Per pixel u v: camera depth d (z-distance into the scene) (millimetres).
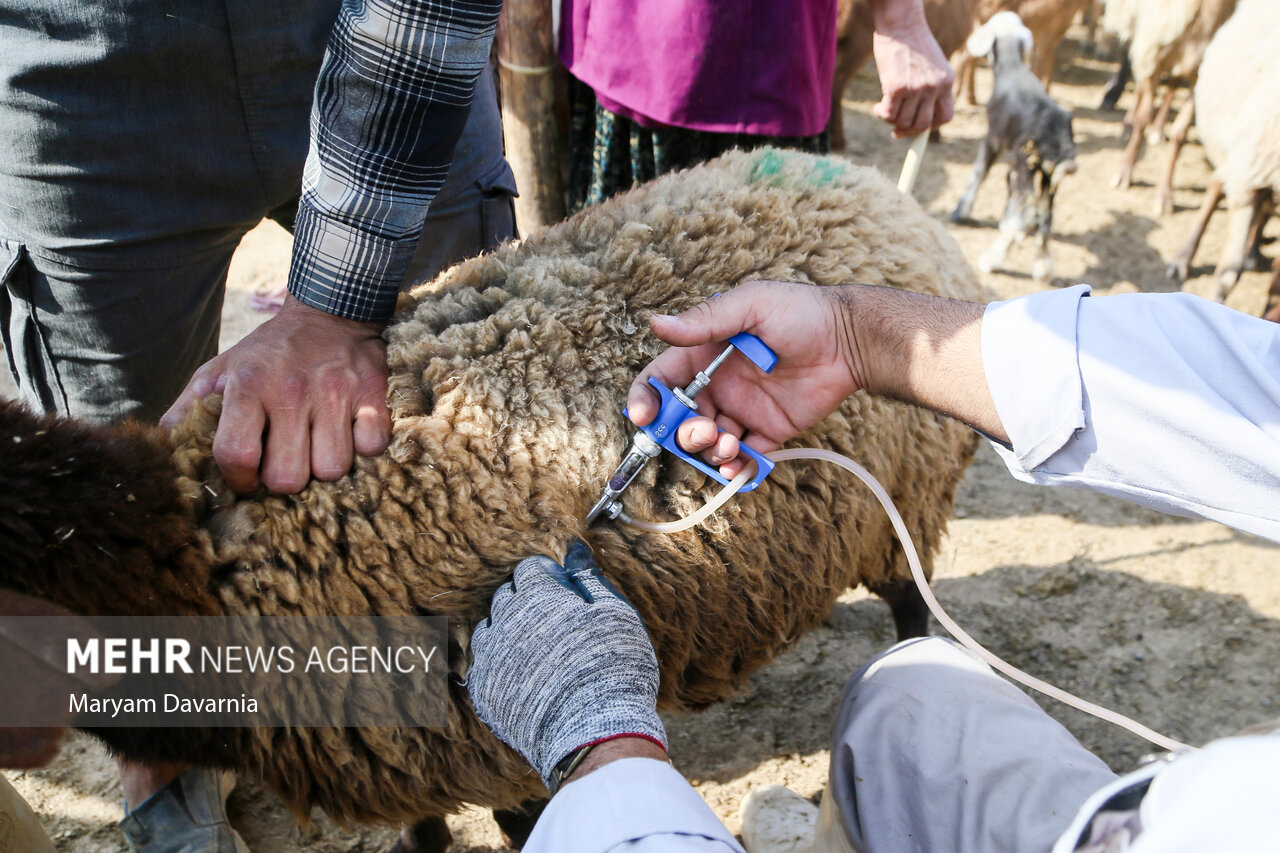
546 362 1534
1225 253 4973
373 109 1394
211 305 2174
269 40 1779
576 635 1153
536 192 3293
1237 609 3006
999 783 1156
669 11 2465
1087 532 3365
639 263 1649
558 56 3084
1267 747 638
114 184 1792
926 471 1967
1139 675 2768
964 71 7539
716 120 2566
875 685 1362
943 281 2014
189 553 1329
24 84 1669
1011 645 2859
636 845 870
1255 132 4621
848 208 1865
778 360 1295
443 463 1426
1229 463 998
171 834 1996
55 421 1305
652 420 1338
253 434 1352
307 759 1496
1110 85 7996
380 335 1596
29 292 1886
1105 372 1061
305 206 1493
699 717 2607
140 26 1659
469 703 1461
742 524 1594
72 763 2393
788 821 2135
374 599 1400
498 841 2260
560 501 1458
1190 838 620
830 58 2695
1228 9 5844
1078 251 5641
